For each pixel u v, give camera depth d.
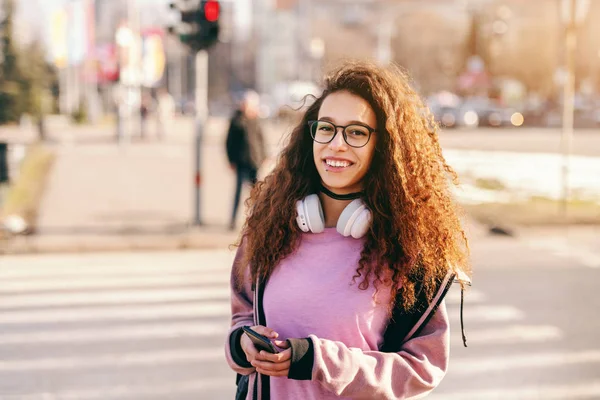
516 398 5.59
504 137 40.41
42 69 37.97
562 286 9.14
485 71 82.88
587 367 6.25
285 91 62.84
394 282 2.36
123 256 10.91
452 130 48.62
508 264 10.48
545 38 87.25
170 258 10.82
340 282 2.38
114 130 42.56
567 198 16.69
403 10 47.88
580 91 81.12
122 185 18.33
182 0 12.60
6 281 9.18
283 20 111.00
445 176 2.57
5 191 14.32
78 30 36.62
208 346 6.68
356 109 2.44
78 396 5.54
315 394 2.36
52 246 11.06
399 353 2.36
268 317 2.44
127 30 29.84
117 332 7.05
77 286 8.95
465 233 2.58
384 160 2.45
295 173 2.57
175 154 27.52
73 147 29.64
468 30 88.38
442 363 2.38
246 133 12.46
